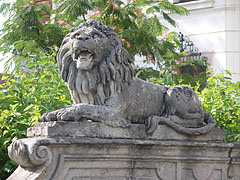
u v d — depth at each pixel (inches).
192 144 173.5
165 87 182.4
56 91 212.2
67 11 283.6
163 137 169.5
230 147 183.0
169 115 176.7
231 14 423.8
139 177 163.0
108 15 291.3
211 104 233.5
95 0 287.7
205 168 178.5
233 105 239.5
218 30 426.3
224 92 242.7
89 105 156.8
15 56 293.1
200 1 432.1
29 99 211.6
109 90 162.4
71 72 162.4
